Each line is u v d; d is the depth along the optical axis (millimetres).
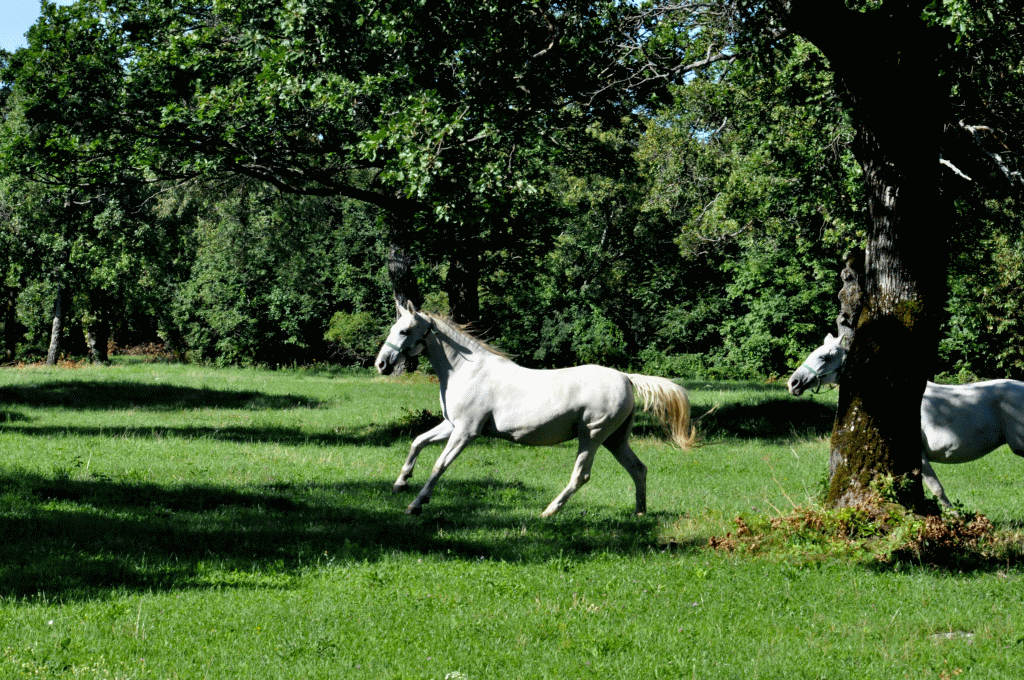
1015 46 11898
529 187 13164
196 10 18922
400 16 12398
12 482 11750
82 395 26562
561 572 8156
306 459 16031
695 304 44750
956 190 17656
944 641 6277
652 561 8625
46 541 8508
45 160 18828
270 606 6797
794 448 18891
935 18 8867
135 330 67688
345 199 46750
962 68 12812
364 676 5480
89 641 5855
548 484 13992
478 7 12273
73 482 12039
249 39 17062
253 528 9727
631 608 7008
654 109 15617
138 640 5934
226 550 8789
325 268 49156
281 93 16547
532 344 46344
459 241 18500
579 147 20625
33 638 5848
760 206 26203
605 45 13336
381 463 15984
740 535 9375
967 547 8875
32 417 21719
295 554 8719
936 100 9508
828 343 12539
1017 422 10344
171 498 11367
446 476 14617
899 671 5684
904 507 9281
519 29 12727
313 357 50469
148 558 8242
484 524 10477
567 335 45469
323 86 15812
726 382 37250
